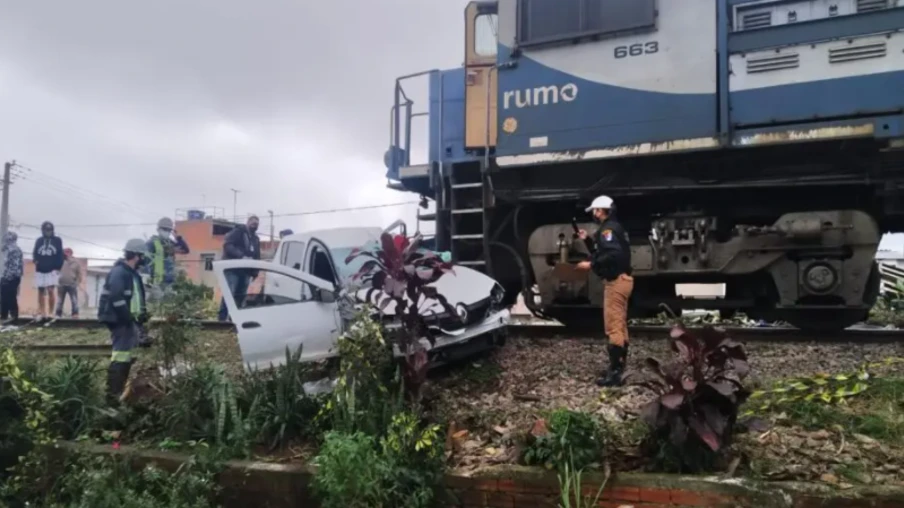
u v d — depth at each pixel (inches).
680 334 152.9
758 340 294.0
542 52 300.4
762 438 165.0
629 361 259.9
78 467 193.0
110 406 232.2
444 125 357.7
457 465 172.7
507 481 160.2
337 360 241.6
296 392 207.3
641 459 159.2
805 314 296.0
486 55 332.2
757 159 277.3
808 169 272.4
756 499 141.5
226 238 436.1
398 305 199.6
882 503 135.4
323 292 247.0
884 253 644.1
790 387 193.6
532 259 314.7
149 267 278.8
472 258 335.9
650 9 279.6
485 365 254.8
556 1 297.4
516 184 315.6
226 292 245.0
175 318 231.0
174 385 217.5
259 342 239.3
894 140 245.1
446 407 208.1
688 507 145.8
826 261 273.7
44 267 533.6
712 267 289.9
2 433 203.0
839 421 172.9
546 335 320.2
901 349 263.0
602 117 288.0
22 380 206.1
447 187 340.5
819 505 138.4
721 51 268.7
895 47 245.9
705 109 270.5
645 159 287.0
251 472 179.8
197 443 193.3
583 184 305.4
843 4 256.1
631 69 283.4
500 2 309.7
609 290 226.4
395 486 161.5
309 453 188.9
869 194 279.4
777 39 262.8
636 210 316.8
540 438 163.3
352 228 322.3
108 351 349.4
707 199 301.0
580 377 236.2
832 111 253.1
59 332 425.1
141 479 183.8
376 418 182.2
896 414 172.9
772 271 282.8
